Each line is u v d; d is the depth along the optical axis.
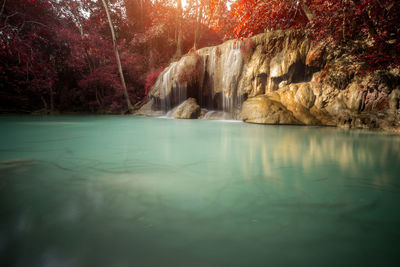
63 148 2.58
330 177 1.48
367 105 6.20
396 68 5.52
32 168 1.66
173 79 12.00
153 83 14.82
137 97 16.86
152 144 2.92
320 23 6.08
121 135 3.96
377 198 1.11
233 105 10.18
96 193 1.17
